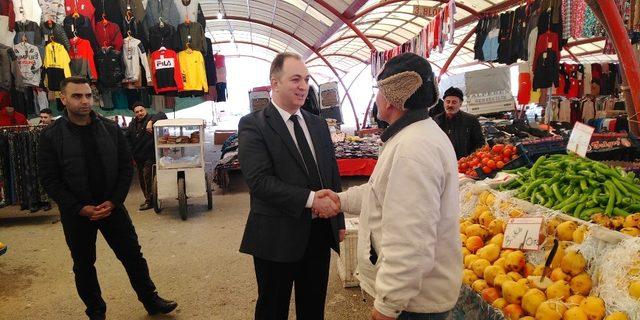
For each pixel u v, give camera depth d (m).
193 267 3.90
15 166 5.64
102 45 6.62
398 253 1.20
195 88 7.31
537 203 2.17
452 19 8.91
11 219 5.86
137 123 6.32
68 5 6.29
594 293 1.61
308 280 2.10
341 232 2.17
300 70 1.88
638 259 1.52
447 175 1.30
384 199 1.28
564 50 18.45
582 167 2.22
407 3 13.12
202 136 5.80
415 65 1.30
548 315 1.58
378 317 1.25
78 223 2.55
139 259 2.84
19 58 6.01
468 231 2.25
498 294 1.85
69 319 2.99
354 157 8.14
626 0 4.58
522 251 1.94
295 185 1.90
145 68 6.89
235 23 18.38
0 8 5.99
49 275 3.78
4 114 6.47
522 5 7.05
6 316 3.04
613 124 8.87
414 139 1.26
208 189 6.16
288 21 16.27
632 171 2.59
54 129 2.49
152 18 7.14
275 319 1.96
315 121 2.14
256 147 1.88
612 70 9.18
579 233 1.76
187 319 2.95
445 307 1.33
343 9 12.02
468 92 7.33
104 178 2.60
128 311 3.07
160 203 6.32
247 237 1.95
